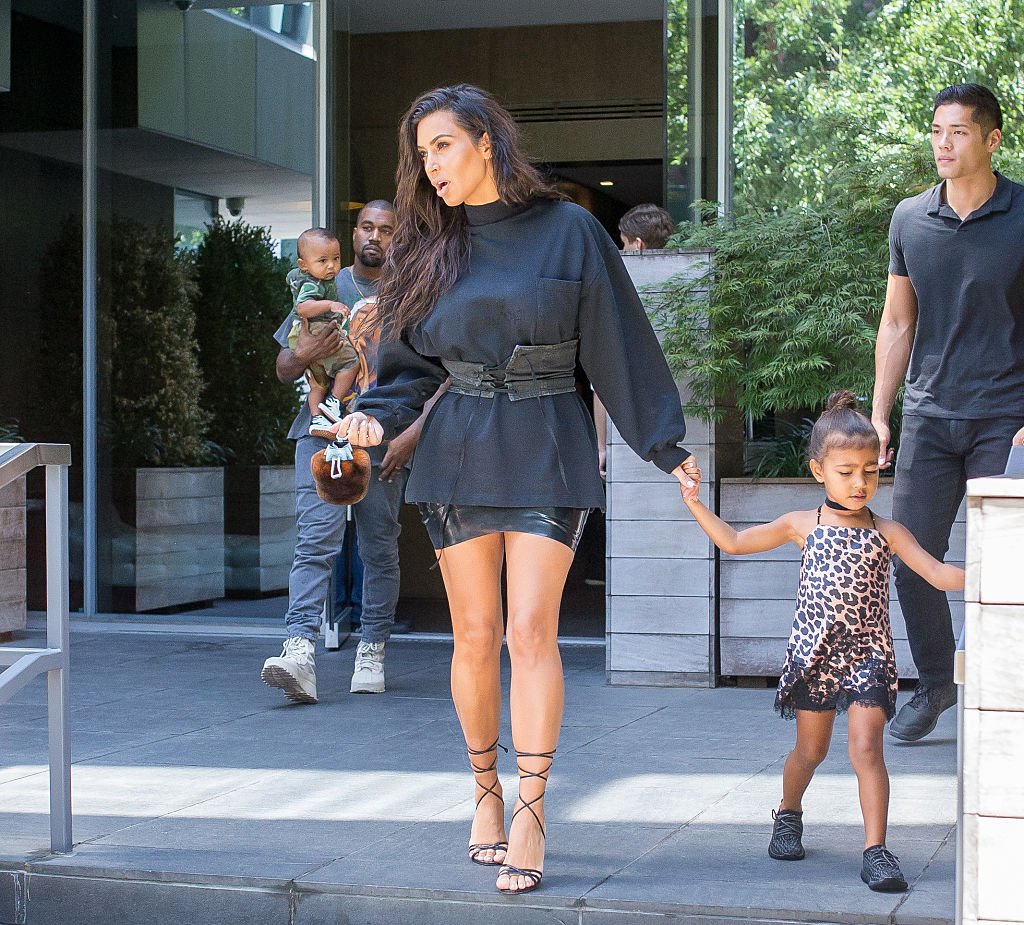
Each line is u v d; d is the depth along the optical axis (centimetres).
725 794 374
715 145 618
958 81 602
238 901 298
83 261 775
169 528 765
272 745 447
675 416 310
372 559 550
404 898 288
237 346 751
